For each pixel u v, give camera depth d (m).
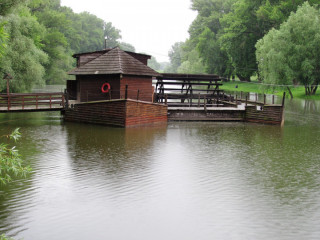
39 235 8.61
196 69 93.81
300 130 24.70
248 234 8.72
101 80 28.08
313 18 49.53
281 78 50.19
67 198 10.87
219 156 16.42
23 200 10.68
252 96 56.41
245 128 25.48
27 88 37.03
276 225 9.19
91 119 26.39
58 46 69.06
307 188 11.96
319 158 16.12
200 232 8.82
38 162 14.91
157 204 10.48
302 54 48.81
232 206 10.38
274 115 27.38
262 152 17.36
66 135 21.45
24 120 28.61
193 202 10.66
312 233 8.77
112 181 12.48
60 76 70.06
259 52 55.28
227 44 71.62
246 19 68.94
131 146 18.39
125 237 8.57
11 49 33.41
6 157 8.91
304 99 51.06
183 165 14.72
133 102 24.95
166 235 8.67
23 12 44.81
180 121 28.70
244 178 13.01
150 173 13.51
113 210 10.04
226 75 87.19
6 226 9.02
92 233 8.75
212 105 35.41
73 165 14.49
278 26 61.38
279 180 12.82
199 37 86.12
